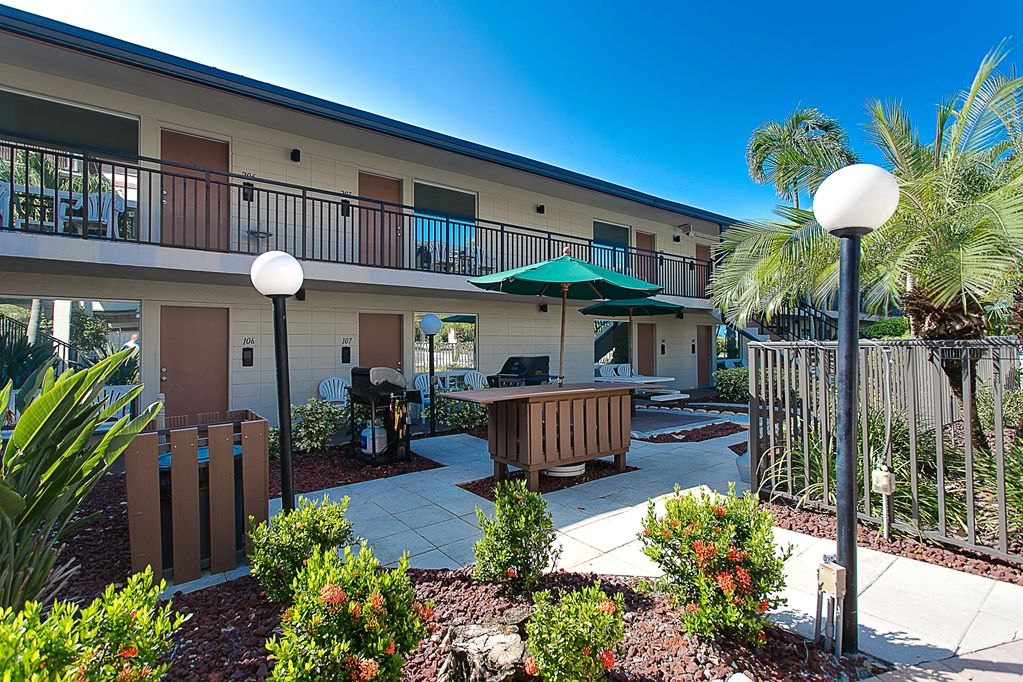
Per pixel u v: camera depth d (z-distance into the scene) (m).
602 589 3.10
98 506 4.82
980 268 3.78
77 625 1.54
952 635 2.64
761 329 11.66
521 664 2.14
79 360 7.25
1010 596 3.02
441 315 10.98
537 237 11.15
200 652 2.48
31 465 2.19
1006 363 6.43
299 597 2.02
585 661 2.00
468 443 8.09
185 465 3.31
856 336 2.51
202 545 3.49
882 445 4.45
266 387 8.73
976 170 4.76
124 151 7.44
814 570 3.41
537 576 3.08
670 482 5.71
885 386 4.37
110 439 2.43
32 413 2.07
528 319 12.45
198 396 8.12
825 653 2.47
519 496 3.17
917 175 4.77
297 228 8.84
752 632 2.35
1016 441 4.24
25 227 5.73
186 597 3.08
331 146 9.25
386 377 6.48
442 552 3.79
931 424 5.73
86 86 7.08
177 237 7.77
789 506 4.65
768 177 10.33
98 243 6.00
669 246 15.77
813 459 4.66
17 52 6.29
